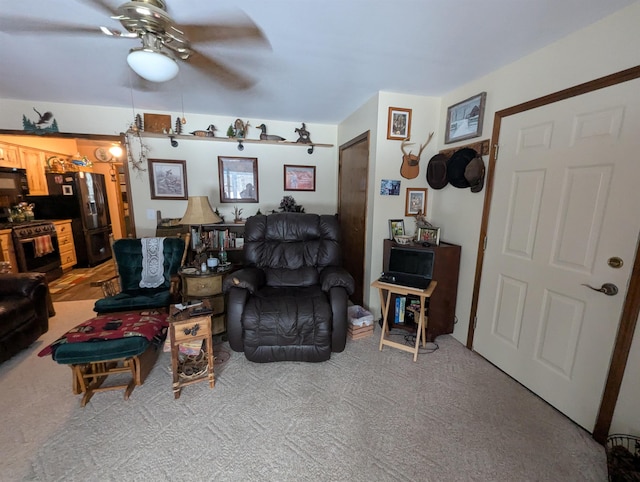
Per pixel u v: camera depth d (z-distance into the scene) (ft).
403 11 4.65
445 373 6.80
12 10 4.70
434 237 8.52
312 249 8.90
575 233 5.27
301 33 5.37
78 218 15.75
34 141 14.40
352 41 5.64
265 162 12.26
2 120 9.70
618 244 4.62
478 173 7.22
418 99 8.75
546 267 5.82
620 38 4.50
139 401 5.77
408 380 6.52
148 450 4.66
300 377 6.59
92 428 5.08
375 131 8.68
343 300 7.10
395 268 8.04
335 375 6.67
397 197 9.04
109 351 5.49
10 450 4.63
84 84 8.15
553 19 4.80
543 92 5.78
